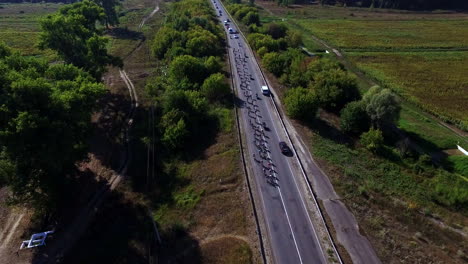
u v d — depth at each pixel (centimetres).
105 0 14588
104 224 4856
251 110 7312
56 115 4800
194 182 5394
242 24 14625
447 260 3991
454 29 16475
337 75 8075
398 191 5278
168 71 9425
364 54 12544
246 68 9631
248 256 3881
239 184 5109
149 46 12850
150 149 6494
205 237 4259
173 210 4903
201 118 6950
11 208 5197
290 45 12106
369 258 3938
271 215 4531
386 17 19250
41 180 4888
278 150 5944
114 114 7919
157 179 5731
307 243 4125
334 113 7694
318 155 5859
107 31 14725
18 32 14225
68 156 4803
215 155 5912
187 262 3912
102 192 5559
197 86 8125
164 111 7100
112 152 6600
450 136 7256
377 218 4538
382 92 6625
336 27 16462
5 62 5753
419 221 4628
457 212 4994
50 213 5059
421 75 10650
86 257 4306
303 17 18638
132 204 5222
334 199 4841
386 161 6056
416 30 16238
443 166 6200
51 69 6319
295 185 5112
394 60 12019
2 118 4356
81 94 5512
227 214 4591
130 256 4234
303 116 6962
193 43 9856
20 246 4578
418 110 8594
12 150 4234
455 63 11838
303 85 8444
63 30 7781
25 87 4478
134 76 10031
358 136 6838
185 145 6372
